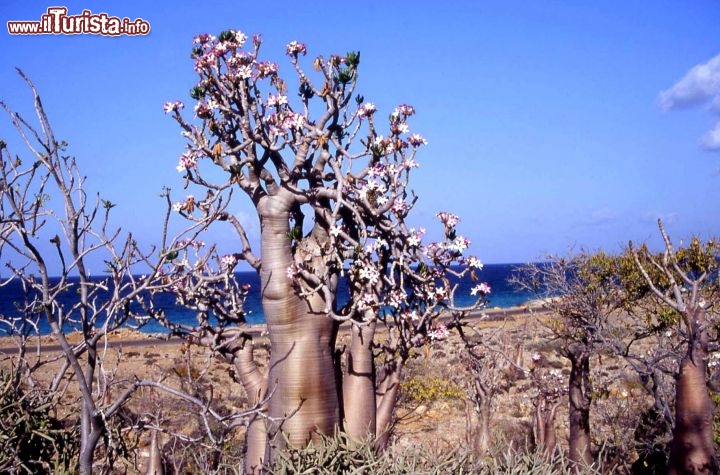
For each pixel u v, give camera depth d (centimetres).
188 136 464
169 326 503
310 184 482
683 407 619
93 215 346
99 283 350
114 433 413
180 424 720
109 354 1948
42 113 330
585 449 912
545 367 1598
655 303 1068
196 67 469
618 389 1308
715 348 827
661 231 659
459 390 1488
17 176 338
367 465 435
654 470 934
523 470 464
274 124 468
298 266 454
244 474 487
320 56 483
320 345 467
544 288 1155
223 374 1452
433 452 510
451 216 486
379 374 513
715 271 1002
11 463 418
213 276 501
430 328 496
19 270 356
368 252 468
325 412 462
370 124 493
